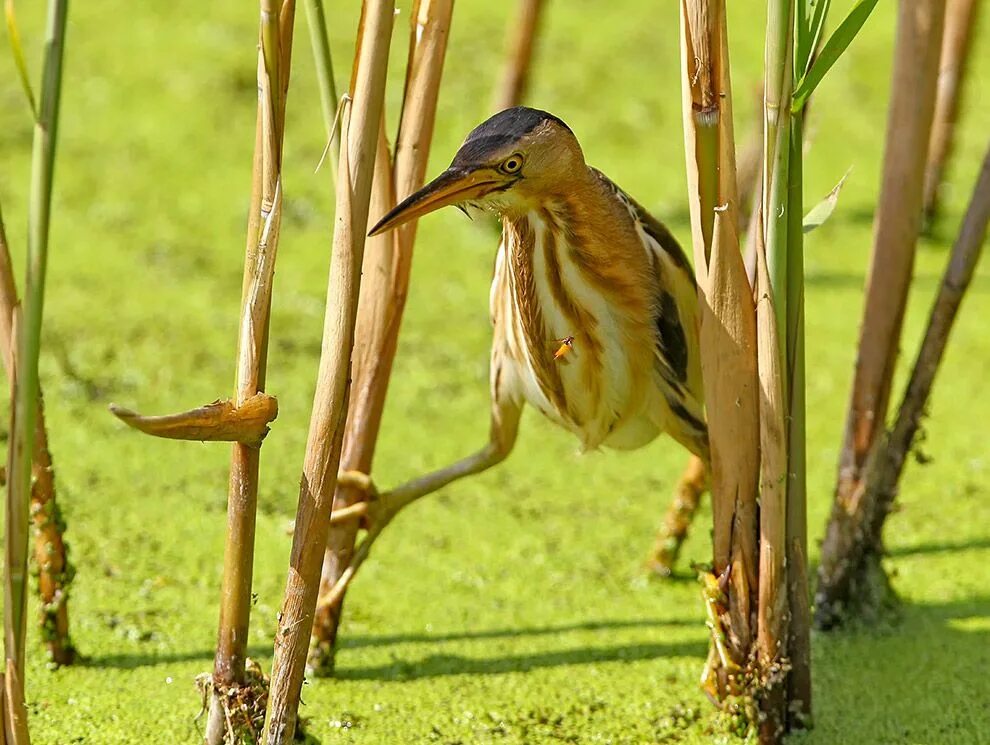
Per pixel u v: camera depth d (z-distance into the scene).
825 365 5.32
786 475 4.99
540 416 5.28
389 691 5.07
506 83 5.53
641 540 5.18
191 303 5.34
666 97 6.62
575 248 5.01
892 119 5.05
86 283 5.34
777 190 4.95
